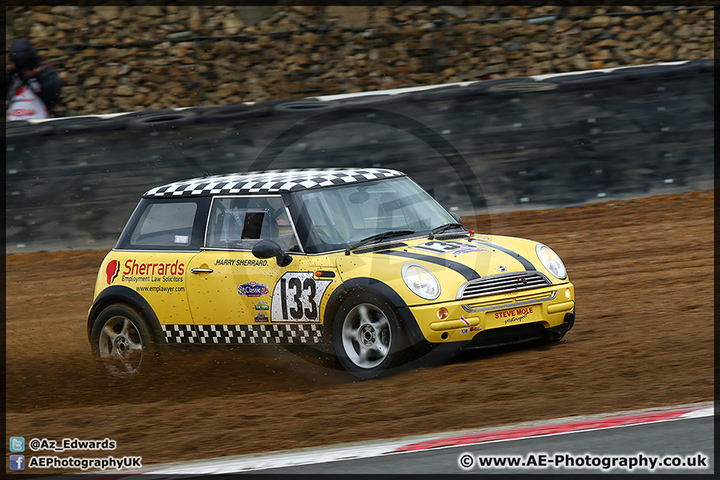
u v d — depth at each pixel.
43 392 17.55
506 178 33.97
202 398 15.73
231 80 46.28
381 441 11.95
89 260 31.72
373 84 45.75
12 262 32.09
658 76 34.38
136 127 33.16
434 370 15.70
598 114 34.16
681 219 30.94
